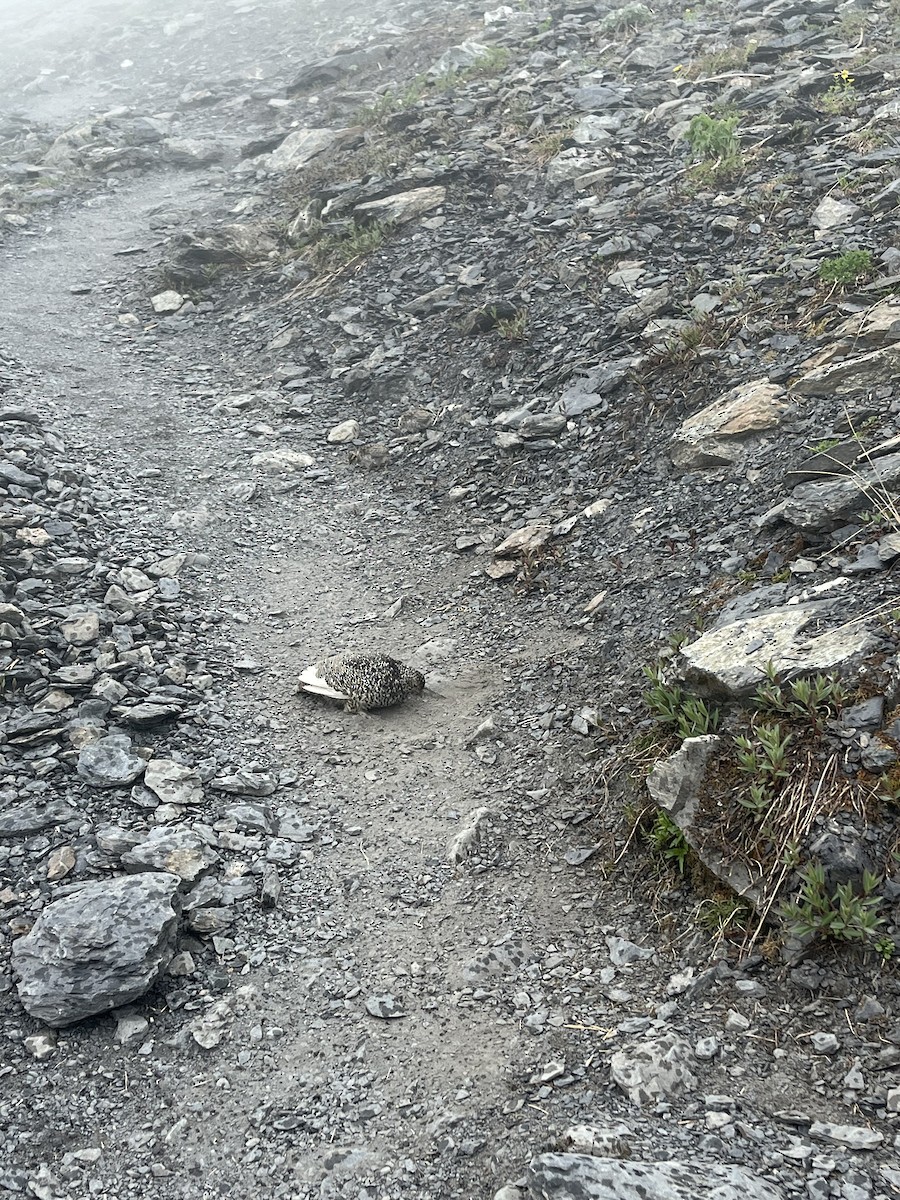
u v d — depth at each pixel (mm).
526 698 2729
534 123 5668
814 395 3100
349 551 3523
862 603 2270
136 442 4055
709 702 2309
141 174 7520
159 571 3264
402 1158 1761
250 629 3115
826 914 1905
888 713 2039
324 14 11234
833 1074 1778
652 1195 1567
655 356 3652
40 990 2002
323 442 4137
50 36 13312
